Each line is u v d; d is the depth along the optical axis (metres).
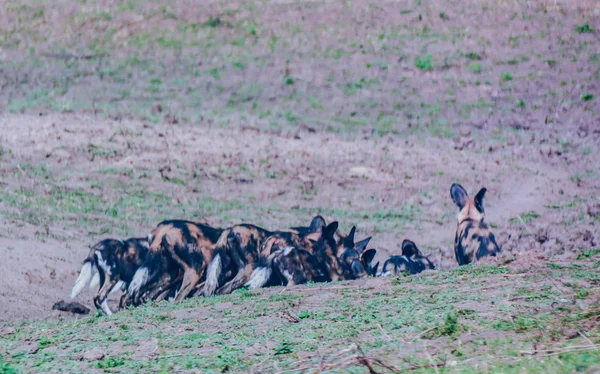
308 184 49.00
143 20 79.44
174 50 74.25
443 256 39.09
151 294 32.56
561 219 43.78
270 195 47.09
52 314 30.89
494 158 54.44
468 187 49.31
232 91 66.44
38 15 80.25
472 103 64.62
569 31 77.06
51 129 55.34
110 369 16.67
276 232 32.19
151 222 41.69
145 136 55.31
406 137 58.44
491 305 20.12
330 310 22.00
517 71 69.81
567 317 17.94
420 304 21.41
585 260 25.97
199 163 51.09
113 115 59.97
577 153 55.47
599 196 47.75
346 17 80.25
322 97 65.62
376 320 19.88
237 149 54.12
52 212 41.72
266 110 62.97
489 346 15.92
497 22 79.00
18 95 63.81
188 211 43.62
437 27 78.38
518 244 39.78
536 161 54.06
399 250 40.09
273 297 25.02
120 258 33.22
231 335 19.62
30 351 19.09
